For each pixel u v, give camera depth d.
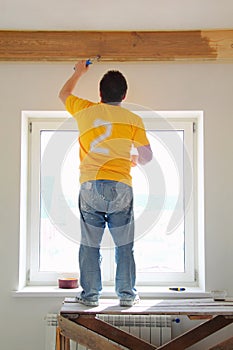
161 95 3.24
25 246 3.36
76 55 3.17
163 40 3.18
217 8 2.84
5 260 3.19
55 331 3.07
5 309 3.17
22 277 3.27
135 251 3.41
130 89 3.24
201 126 3.31
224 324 2.78
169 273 3.40
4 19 2.99
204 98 3.25
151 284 3.40
